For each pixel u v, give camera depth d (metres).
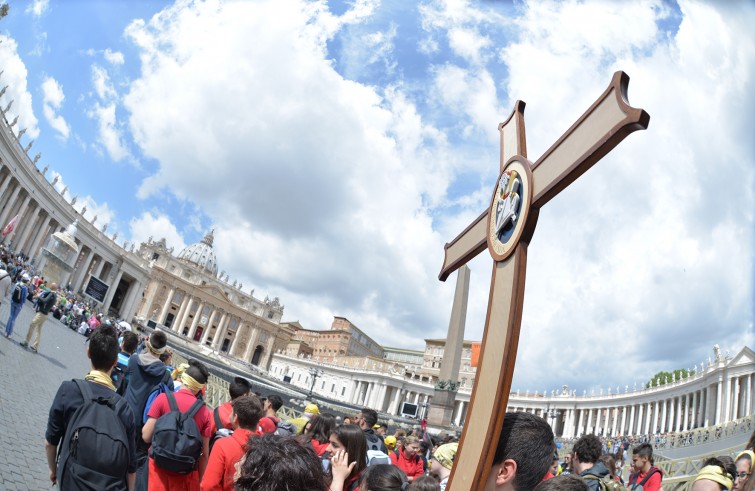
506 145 2.95
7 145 56.81
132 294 103.94
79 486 3.23
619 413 79.25
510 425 2.14
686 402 64.06
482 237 3.19
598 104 2.05
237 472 2.06
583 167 2.02
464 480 2.17
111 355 3.85
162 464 4.25
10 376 10.56
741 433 34.47
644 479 6.11
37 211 70.81
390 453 7.11
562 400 86.88
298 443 1.92
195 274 137.12
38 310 15.54
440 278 3.89
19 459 6.29
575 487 1.99
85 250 90.12
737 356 54.34
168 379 5.59
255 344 138.88
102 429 3.39
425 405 47.75
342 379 111.69
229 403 5.58
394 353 164.62
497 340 2.32
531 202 2.32
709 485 3.47
